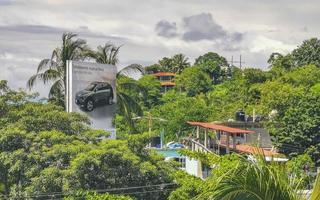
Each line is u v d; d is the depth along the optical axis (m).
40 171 31.17
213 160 25.66
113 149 31.48
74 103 42.91
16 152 31.70
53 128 34.94
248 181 8.12
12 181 32.25
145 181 31.83
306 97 54.25
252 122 62.38
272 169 8.28
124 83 50.69
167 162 33.72
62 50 47.78
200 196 8.31
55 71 47.78
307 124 52.41
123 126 58.84
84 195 29.22
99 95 44.34
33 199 30.34
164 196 31.67
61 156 31.78
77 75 43.12
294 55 112.62
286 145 52.91
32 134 33.06
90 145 32.69
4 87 36.44
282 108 67.31
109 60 49.59
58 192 30.38
